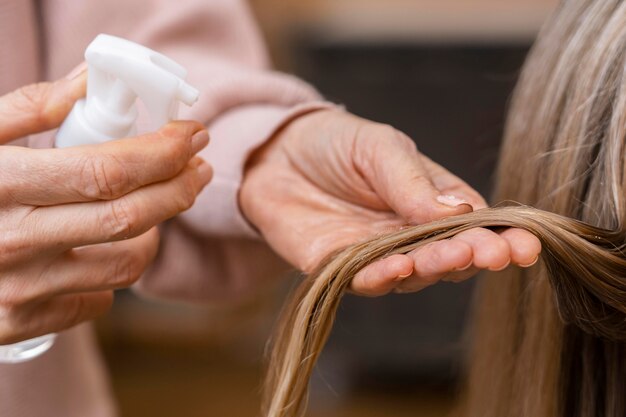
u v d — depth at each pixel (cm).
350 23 158
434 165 54
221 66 73
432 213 45
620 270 44
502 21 150
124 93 45
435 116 151
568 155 50
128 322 200
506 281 59
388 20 157
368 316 162
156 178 46
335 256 46
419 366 163
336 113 62
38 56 69
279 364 47
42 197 45
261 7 171
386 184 50
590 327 48
